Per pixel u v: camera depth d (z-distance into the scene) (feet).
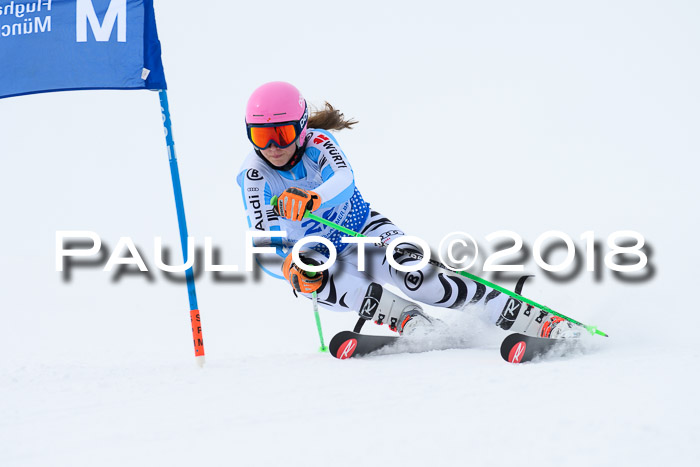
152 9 44.16
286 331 73.77
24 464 22.27
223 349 63.93
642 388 27.37
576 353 37.50
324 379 32.68
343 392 29.78
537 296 51.47
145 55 43.78
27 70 44.11
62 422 26.91
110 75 43.88
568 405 25.76
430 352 39.78
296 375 34.04
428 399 27.84
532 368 33.12
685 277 53.42
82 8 44.04
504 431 23.24
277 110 39.99
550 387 28.60
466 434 23.16
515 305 41.16
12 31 44.16
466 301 41.73
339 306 42.37
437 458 21.26
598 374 30.45
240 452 22.56
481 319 42.55
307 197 38.11
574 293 51.37
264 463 21.52
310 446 22.85
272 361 39.19
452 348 41.60
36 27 44.14
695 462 19.97
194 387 32.24
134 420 26.76
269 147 40.98
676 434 21.90
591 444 21.53
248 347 64.75
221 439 23.95
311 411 26.99
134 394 31.27
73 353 63.00
